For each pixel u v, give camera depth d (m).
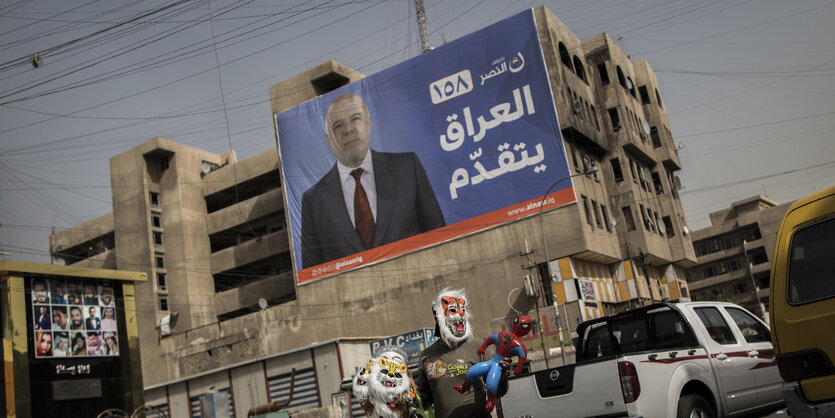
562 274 42.28
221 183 62.09
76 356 28.23
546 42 46.12
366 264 49.69
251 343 52.62
